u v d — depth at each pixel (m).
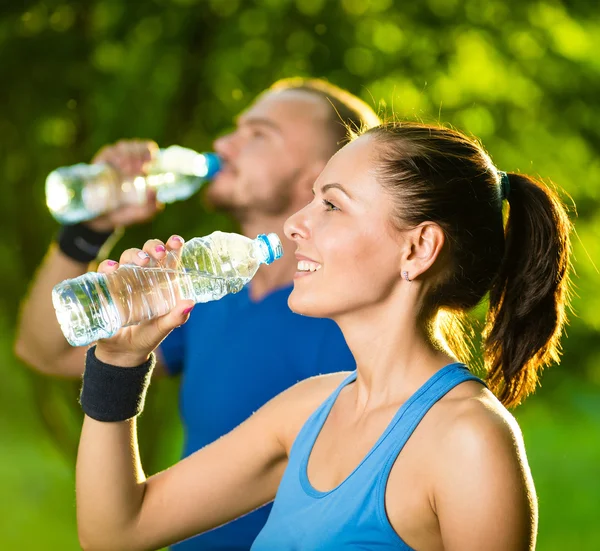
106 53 7.87
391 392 2.54
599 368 10.38
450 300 2.63
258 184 4.35
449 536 2.29
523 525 2.25
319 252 2.59
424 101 7.58
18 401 15.36
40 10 7.83
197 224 7.69
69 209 4.54
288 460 2.82
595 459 14.80
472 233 2.60
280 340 3.94
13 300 8.47
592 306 8.55
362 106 4.66
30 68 7.84
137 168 4.64
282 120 4.39
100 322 2.76
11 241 8.73
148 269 2.90
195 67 7.73
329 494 2.46
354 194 2.57
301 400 2.84
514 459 2.28
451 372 2.47
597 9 8.65
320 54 7.75
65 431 8.16
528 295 2.72
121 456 2.78
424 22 7.98
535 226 2.72
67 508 12.23
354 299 2.56
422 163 2.55
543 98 8.50
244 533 3.71
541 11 8.23
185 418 4.21
